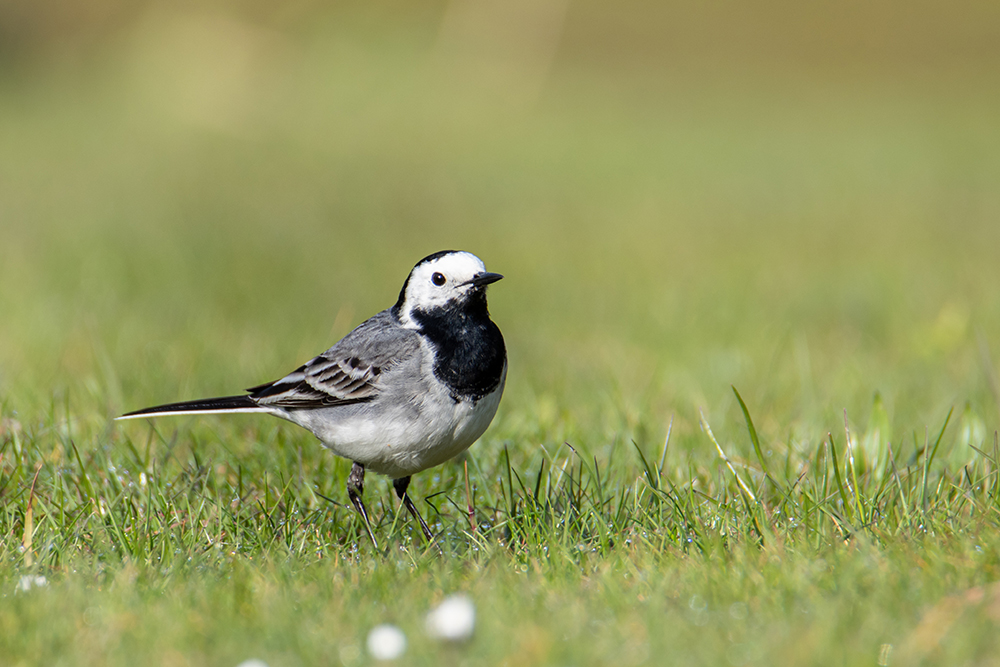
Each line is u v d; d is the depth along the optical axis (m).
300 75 43.84
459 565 6.66
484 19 47.84
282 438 9.08
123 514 7.51
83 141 36.47
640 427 9.16
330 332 14.38
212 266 19.53
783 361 12.88
